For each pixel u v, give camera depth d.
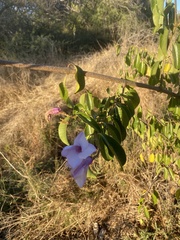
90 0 8.71
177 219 2.57
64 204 2.79
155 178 2.52
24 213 2.74
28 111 4.22
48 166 3.55
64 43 7.48
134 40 5.50
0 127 4.23
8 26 7.83
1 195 3.00
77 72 0.99
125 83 1.15
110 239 2.70
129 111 1.12
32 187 2.87
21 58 6.45
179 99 1.34
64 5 9.20
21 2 8.20
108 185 2.96
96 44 8.01
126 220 2.75
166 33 1.04
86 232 2.78
